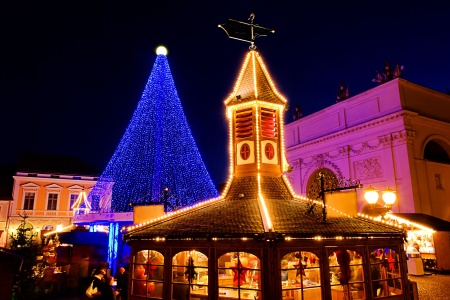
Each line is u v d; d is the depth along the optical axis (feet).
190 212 37.35
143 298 33.50
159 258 34.65
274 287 28.81
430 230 75.56
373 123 101.71
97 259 68.08
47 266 58.39
